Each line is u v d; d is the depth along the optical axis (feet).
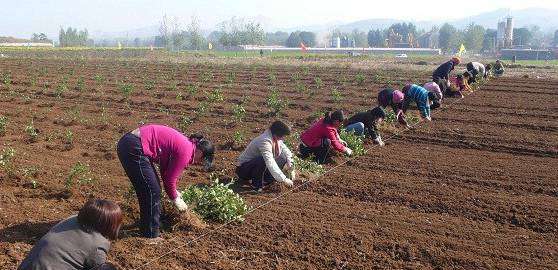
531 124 45.44
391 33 509.35
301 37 510.99
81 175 28.22
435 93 51.80
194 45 299.79
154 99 57.67
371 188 27.35
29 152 33.17
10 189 25.41
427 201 25.58
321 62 142.10
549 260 19.66
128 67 107.04
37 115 46.37
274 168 25.64
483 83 75.10
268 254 19.71
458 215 24.03
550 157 35.06
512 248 20.63
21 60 127.03
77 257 13.96
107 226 14.42
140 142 19.26
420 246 20.58
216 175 29.12
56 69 98.63
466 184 28.45
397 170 30.81
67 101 55.31
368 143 37.32
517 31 539.29
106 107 51.83
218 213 22.66
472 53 370.12
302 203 25.09
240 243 20.54
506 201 25.72
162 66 110.83
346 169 30.83
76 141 36.83
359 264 19.08
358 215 23.70
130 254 19.03
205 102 55.88
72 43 389.19
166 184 20.40
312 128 31.78
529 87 71.67
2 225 20.90
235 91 65.92
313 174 29.12
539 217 23.75
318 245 20.53
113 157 32.45
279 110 49.85
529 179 29.55
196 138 20.66
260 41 287.48
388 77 84.99
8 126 40.88
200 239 20.72
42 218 21.93
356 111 52.24
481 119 47.70
